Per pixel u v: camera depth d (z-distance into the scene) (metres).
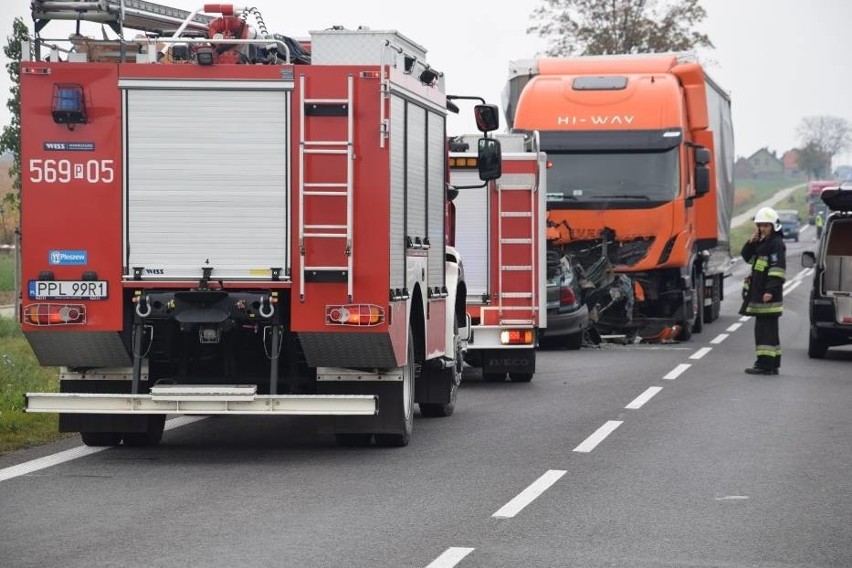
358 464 16.70
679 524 12.93
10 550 11.52
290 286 16.69
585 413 22.25
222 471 16.09
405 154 17.53
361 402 16.33
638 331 39.00
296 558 11.27
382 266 16.56
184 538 12.07
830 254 33.69
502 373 27.83
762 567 11.16
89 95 16.67
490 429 20.22
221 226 16.70
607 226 38.06
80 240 16.70
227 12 18.61
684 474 15.98
